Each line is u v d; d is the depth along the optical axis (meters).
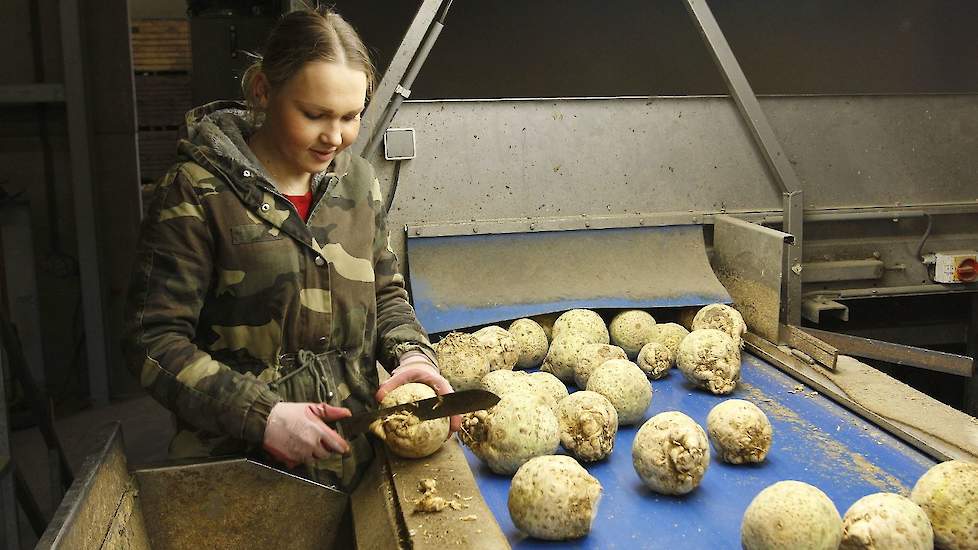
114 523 1.25
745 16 4.03
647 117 2.83
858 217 2.96
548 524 1.45
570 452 1.82
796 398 2.16
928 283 3.04
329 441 1.33
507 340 2.35
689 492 1.67
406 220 2.75
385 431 1.47
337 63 1.33
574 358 2.32
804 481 1.70
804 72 4.11
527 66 3.97
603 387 2.01
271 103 1.39
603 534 1.51
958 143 3.00
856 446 1.85
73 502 1.11
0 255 4.26
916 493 1.47
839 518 1.40
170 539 1.40
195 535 1.41
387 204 2.73
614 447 1.91
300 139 1.38
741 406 1.81
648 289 2.72
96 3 4.20
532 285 2.71
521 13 3.92
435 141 2.73
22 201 4.25
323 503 1.46
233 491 1.41
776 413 2.07
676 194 2.88
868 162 2.97
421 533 1.23
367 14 3.75
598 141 2.82
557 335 2.51
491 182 2.78
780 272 2.49
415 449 1.47
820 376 2.25
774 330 2.54
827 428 1.96
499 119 2.75
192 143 1.44
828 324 3.34
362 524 1.35
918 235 3.03
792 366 2.34
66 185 4.40
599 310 2.78
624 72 4.03
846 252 2.99
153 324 1.38
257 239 1.42
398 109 2.69
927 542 1.37
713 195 2.89
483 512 1.29
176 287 1.38
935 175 3.01
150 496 1.38
